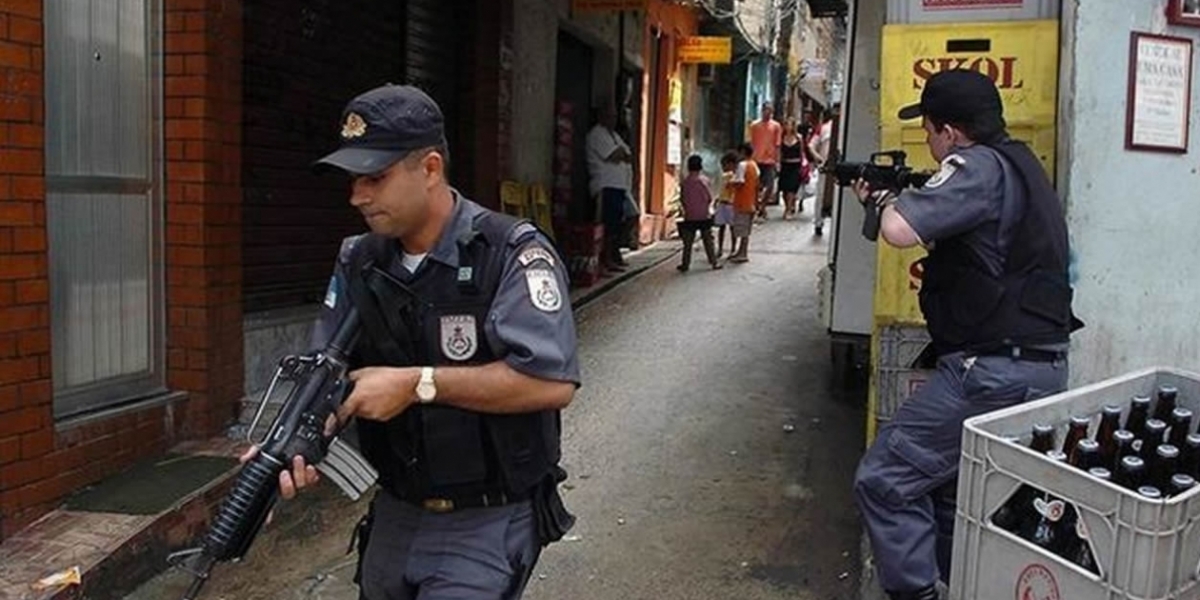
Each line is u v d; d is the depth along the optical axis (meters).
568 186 11.16
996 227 2.94
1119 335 3.57
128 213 4.55
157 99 4.67
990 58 3.66
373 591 2.37
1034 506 2.54
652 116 15.18
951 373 3.06
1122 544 2.22
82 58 4.21
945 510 3.39
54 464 3.96
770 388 6.84
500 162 8.90
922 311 3.21
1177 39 3.50
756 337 8.40
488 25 8.66
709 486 5.02
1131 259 3.54
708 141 19.88
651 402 6.47
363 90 6.97
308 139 6.27
